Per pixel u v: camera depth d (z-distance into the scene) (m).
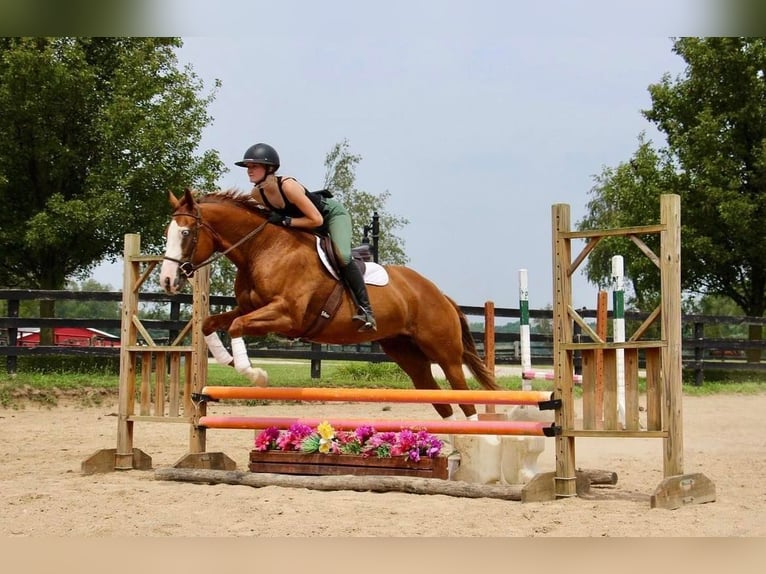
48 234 17.73
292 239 6.40
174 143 18.95
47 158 18.73
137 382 13.54
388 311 6.74
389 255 38.53
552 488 5.80
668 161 21.53
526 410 6.51
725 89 20.67
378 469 6.18
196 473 6.35
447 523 4.82
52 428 10.24
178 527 4.66
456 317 7.16
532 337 16.44
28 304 39.94
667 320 5.51
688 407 13.52
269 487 6.09
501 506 5.43
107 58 19.98
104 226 18.55
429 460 6.09
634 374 5.68
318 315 6.45
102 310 63.47
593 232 5.80
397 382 14.97
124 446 7.12
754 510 5.33
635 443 9.34
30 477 6.68
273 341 19.66
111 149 18.58
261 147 6.44
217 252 6.33
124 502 5.43
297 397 6.36
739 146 20.58
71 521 4.81
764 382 18.59
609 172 24.34
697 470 7.29
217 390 6.68
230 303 14.60
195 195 6.42
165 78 19.58
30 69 17.41
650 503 5.42
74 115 18.70
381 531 4.58
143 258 7.18
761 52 19.81
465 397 5.95
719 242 21.23
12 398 12.14
